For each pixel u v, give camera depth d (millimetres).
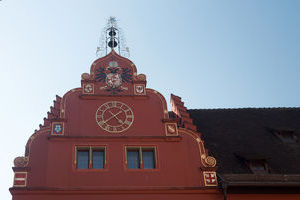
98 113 18359
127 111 18594
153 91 19328
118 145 17578
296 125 23922
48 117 18266
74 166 16781
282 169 18500
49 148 17094
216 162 18656
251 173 17875
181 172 17172
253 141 21469
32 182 16234
